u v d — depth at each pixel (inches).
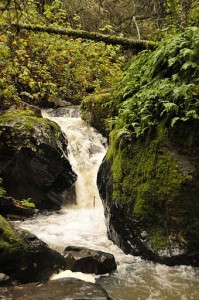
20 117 326.6
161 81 229.9
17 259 166.7
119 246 228.4
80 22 690.2
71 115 463.2
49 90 502.6
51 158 312.8
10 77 439.8
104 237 247.3
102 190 254.4
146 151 223.0
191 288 178.7
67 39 541.0
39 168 310.7
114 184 236.2
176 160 209.9
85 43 539.5
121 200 227.0
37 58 518.9
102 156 369.7
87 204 334.3
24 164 307.4
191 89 211.0
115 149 250.1
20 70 478.9
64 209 323.6
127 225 221.0
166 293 173.3
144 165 221.5
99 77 562.9
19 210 287.9
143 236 211.9
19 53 464.8
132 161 229.6
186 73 220.2
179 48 230.2
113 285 180.2
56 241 237.0
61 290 146.4
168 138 215.8
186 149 210.4
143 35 628.4
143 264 205.6
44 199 319.0
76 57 550.3
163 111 211.9
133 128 232.8
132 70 278.5
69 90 537.6
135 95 243.6
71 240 239.6
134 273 193.8
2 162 306.3
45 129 323.0
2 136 306.3
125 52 624.4
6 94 275.1
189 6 389.4
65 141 348.2
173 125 213.0
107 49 531.8
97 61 555.2
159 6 514.6
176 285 181.5
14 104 410.3
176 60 226.2
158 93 221.9
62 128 391.5
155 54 242.8
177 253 201.2
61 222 280.5
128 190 225.1
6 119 321.1
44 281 156.9
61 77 546.0
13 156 304.7
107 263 191.8
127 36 569.6
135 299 167.2
